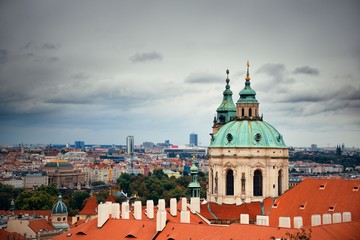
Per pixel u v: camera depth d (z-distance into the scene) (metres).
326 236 199.25
